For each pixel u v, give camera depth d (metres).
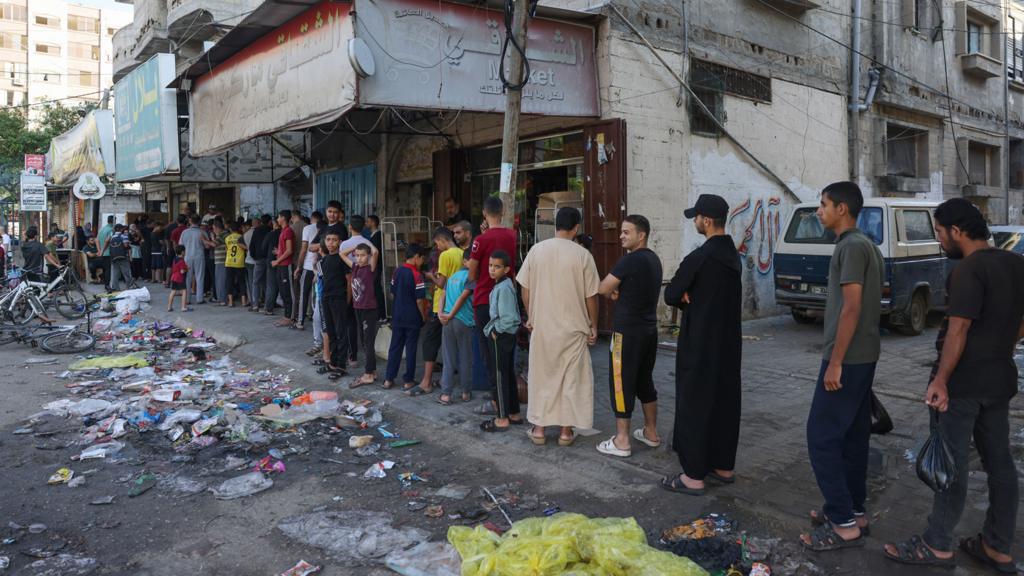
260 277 12.24
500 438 5.54
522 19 6.68
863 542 3.62
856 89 13.86
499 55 8.04
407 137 12.83
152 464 5.10
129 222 22.62
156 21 18.44
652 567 3.04
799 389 7.03
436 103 7.53
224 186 20.53
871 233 9.72
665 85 10.17
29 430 5.87
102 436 5.70
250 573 3.52
